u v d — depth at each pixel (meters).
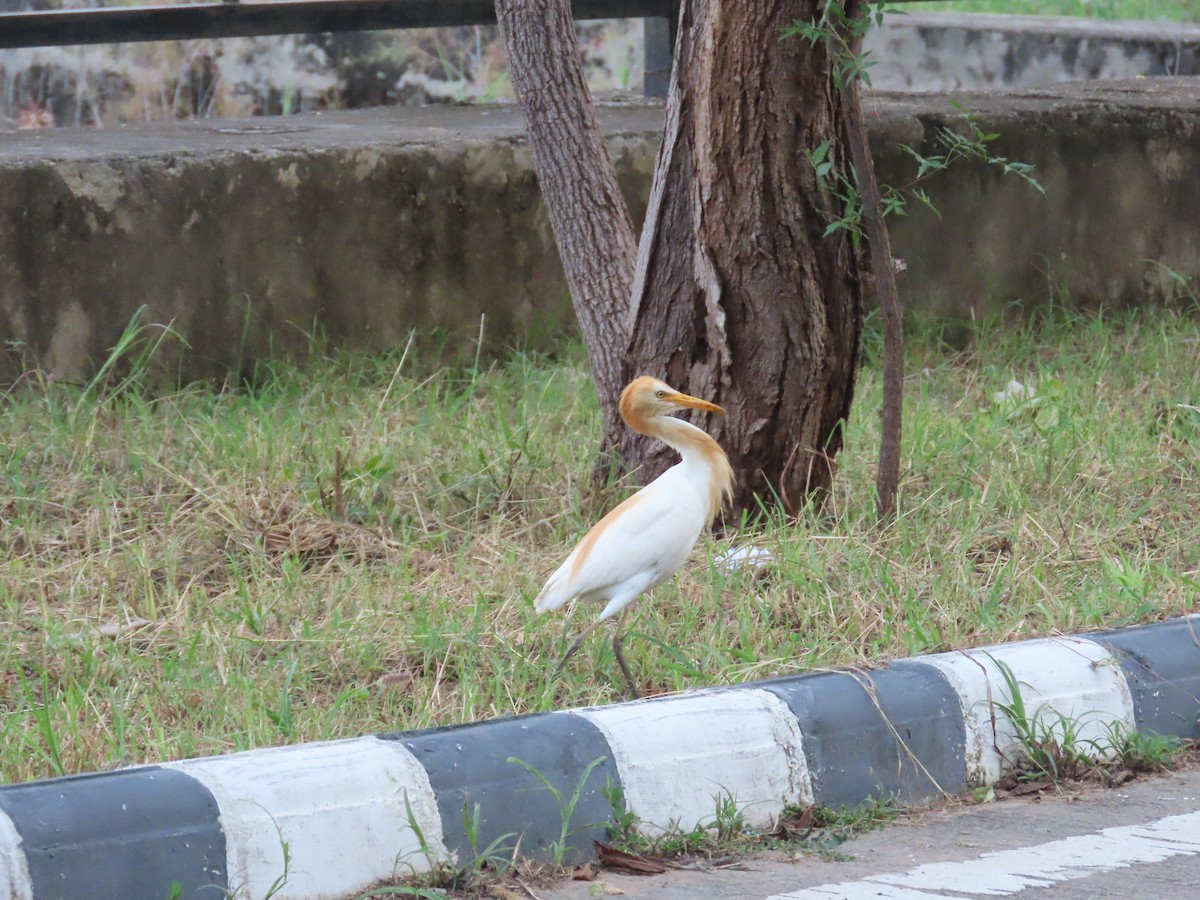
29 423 12.45
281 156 14.13
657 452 11.23
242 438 12.14
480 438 12.44
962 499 11.36
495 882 6.29
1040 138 16.98
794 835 6.91
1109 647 8.26
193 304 13.91
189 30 16.00
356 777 6.25
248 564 10.15
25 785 5.84
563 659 8.31
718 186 10.61
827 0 9.82
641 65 29.06
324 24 16.52
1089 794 7.52
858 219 10.49
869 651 8.68
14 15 15.20
